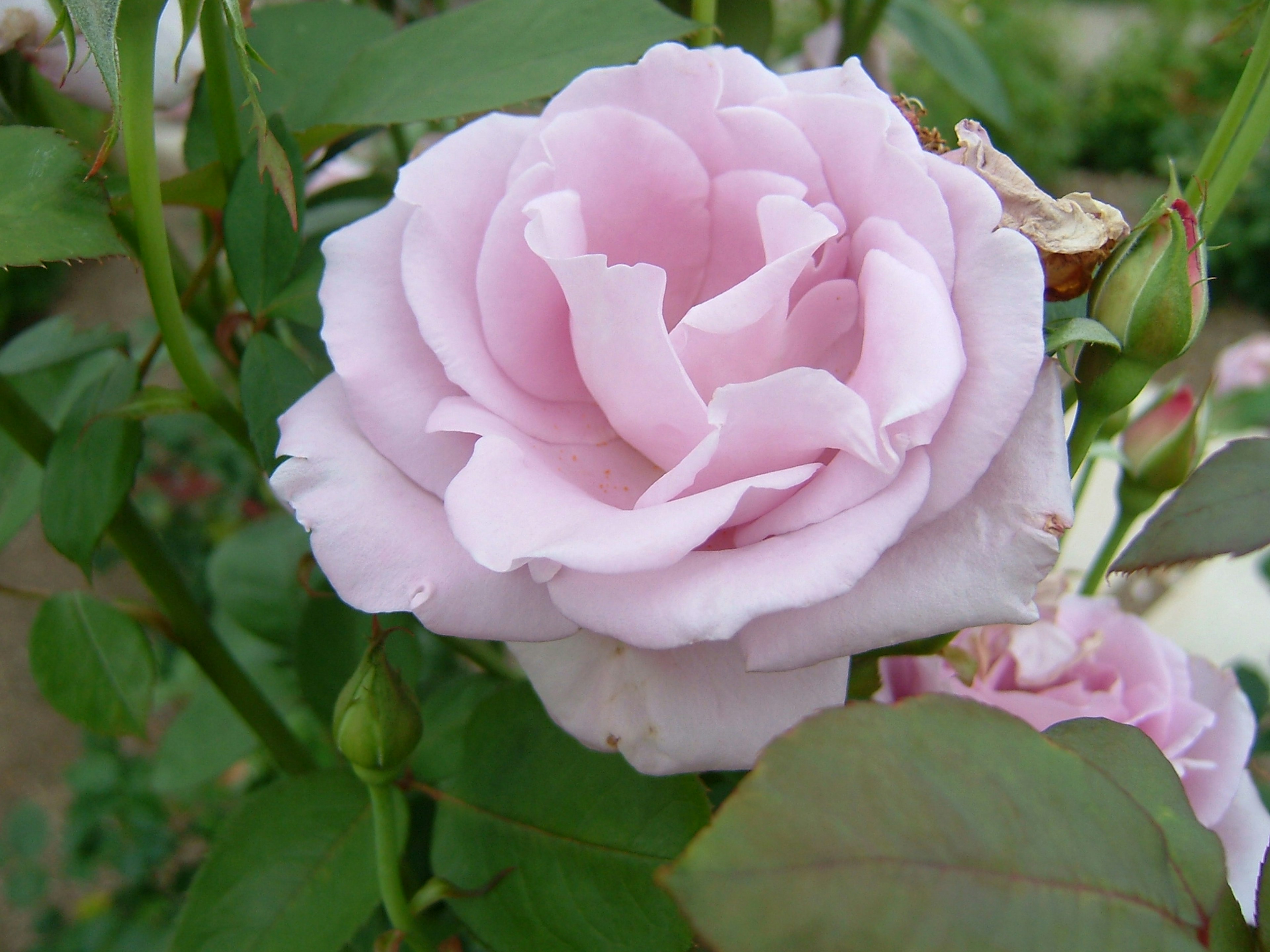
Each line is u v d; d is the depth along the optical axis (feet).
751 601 0.47
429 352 0.56
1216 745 0.74
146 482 2.64
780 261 0.51
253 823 0.65
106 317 3.96
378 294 0.56
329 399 0.56
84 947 1.93
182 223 2.23
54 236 0.55
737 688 0.53
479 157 0.57
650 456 0.57
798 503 0.51
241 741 0.95
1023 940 0.39
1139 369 0.55
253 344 0.62
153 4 0.53
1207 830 0.47
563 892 0.59
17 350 0.80
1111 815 0.42
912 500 0.49
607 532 0.49
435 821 0.65
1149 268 0.54
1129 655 0.75
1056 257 0.57
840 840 0.38
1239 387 1.52
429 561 0.52
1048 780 0.41
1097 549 1.30
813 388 0.48
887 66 0.99
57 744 2.93
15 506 0.81
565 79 0.64
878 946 0.38
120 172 0.76
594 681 0.54
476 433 0.53
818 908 0.37
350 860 0.65
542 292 0.56
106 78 0.48
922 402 0.47
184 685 2.00
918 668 0.69
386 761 0.57
